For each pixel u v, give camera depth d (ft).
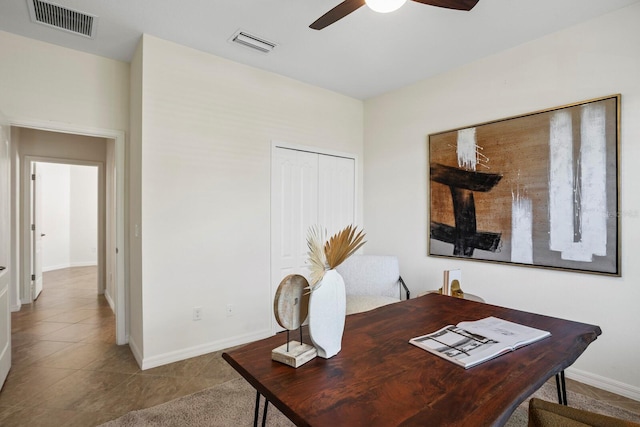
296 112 11.60
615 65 7.45
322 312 3.73
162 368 8.62
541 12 7.53
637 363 7.17
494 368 3.53
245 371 3.48
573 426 2.50
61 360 9.09
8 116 8.45
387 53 9.57
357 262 10.75
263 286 10.80
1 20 7.89
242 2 7.25
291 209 11.55
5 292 7.93
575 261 8.01
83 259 24.97
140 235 8.68
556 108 8.29
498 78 9.48
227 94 10.02
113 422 6.35
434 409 2.80
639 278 7.16
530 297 8.80
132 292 9.80
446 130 10.75
